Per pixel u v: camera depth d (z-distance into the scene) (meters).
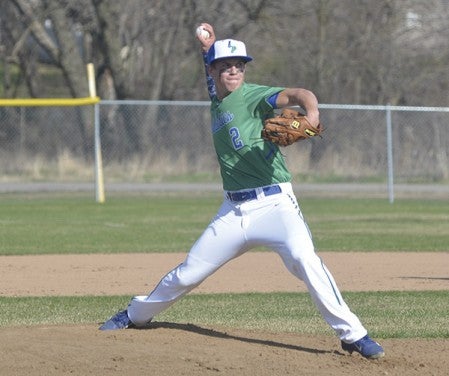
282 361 17.19
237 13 87.56
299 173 74.31
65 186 73.75
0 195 68.50
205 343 18.47
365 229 47.19
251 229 17.38
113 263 34.50
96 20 89.00
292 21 89.81
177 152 78.06
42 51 109.44
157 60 91.19
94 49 93.06
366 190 71.19
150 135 78.56
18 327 20.09
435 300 26.23
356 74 89.38
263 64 91.00
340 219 52.72
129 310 19.53
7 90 111.69
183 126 78.56
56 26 86.19
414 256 36.75
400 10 90.81
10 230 46.44
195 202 64.00
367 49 89.38
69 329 19.59
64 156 78.69
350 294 27.34
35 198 66.62
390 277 31.16
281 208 17.16
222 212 17.77
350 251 38.34
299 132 15.81
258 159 16.98
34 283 29.81
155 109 78.50
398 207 60.72
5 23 99.25
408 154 73.56
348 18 90.44
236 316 23.69
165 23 90.56
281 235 17.16
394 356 17.92
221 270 33.16
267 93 16.77
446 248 39.25
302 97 16.25
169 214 55.56
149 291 28.11
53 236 43.78
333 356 17.77
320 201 65.00
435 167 73.44
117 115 78.38
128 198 66.81
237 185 17.33
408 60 90.62
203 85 90.25
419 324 22.53
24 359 17.02
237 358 17.31
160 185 73.88
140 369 16.45
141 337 18.80
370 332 21.34
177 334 19.28
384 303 25.78
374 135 74.25
